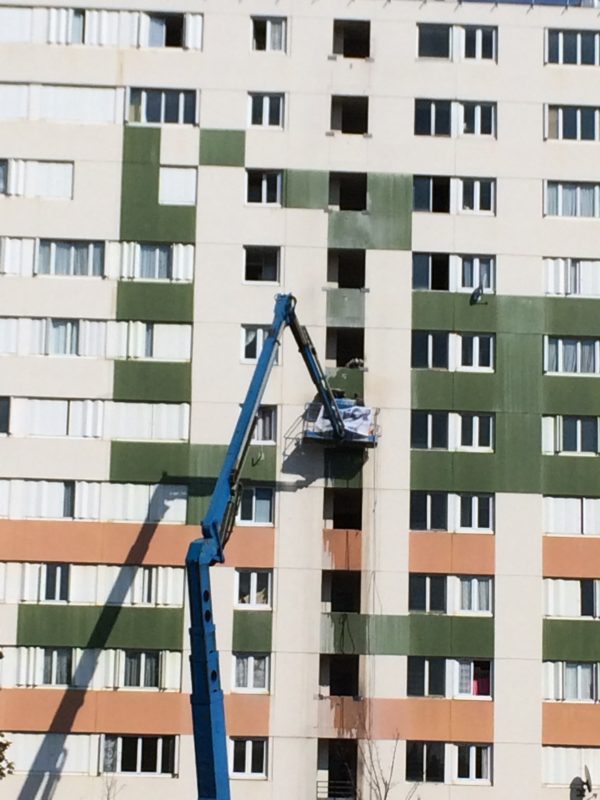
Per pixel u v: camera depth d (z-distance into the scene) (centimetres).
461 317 4338
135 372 4272
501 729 4147
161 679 4147
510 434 4297
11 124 4362
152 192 4350
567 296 4369
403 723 4131
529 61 4466
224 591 4166
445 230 4372
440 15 4469
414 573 4234
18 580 4172
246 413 3481
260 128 4391
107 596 4181
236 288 4312
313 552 4200
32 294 4297
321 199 4356
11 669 4128
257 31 4472
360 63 4425
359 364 4303
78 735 4112
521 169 4412
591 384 4334
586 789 4122
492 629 4197
